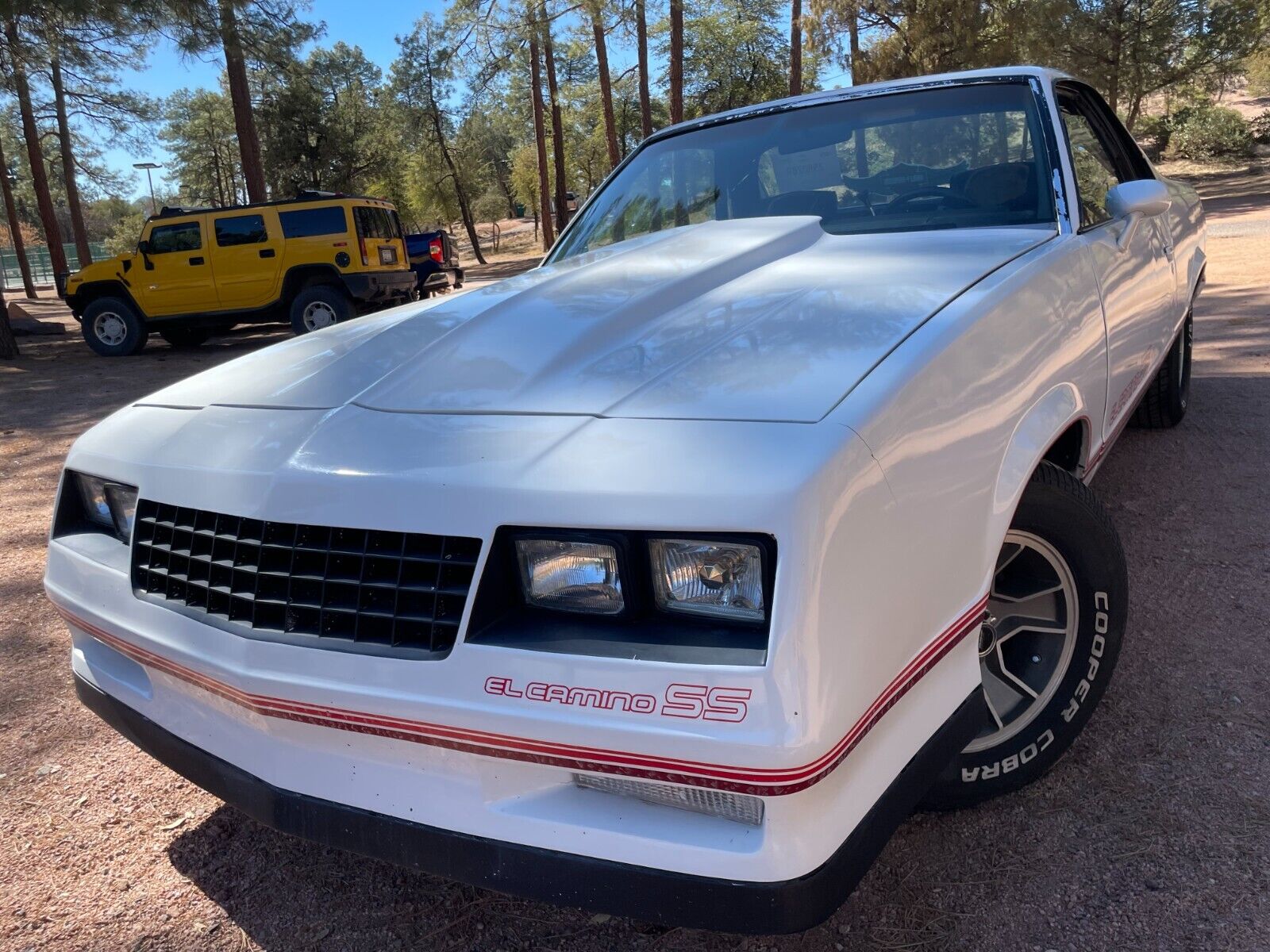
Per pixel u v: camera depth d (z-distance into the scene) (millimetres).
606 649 1361
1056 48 26547
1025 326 1997
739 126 3342
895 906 1854
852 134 3061
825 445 1372
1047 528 2012
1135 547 3469
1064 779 2191
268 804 1679
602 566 1394
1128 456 4496
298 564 1592
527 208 60250
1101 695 2141
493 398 1715
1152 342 3289
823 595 1302
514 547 1451
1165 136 36094
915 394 1557
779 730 1251
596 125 45219
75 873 2199
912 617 1510
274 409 1894
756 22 43312
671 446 1439
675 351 1780
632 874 1373
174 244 13258
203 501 1738
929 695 1593
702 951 1797
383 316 2553
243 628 1643
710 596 1346
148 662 1843
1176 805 2064
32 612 3746
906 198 2869
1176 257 3830
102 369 12227
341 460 1625
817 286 2059
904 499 1483
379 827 1559
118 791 2523
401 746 1521
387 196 44656
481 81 24641
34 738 2803
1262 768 2164
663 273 2217
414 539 1498
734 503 1314
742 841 1322
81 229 30141
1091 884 1865
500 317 2057
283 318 13664
